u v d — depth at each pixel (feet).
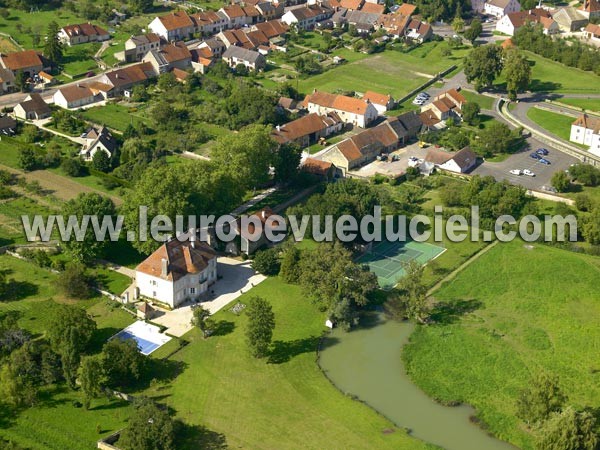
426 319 613.52
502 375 554.05
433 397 532.73
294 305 629.10
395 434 496.64
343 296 612.29
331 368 560.20
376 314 622.54
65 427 490.90
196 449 477.77
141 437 462.19
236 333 590.55
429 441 493.36
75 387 527.40
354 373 556.10
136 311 607.37
